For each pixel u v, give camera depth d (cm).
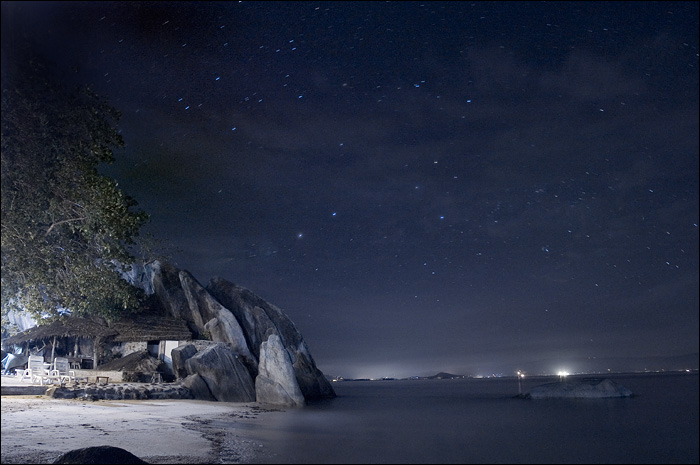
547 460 1914
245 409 3145
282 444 1847
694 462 1964
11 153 1310
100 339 3928
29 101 1251
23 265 1437
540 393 5209
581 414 3778
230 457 1481
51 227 1452
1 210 1319
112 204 1471
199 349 3850
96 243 1579
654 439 2538
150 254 4650
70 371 3275
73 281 1567
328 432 2362
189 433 1867
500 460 1862
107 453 1070
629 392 5072
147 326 4034
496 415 3700
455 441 2300
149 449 1481
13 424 1716
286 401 3653
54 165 1395
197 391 3419
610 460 1988
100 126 1430
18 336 3812
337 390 10838
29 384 2989
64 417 1981
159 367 3762
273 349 3872
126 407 2525
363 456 1762
